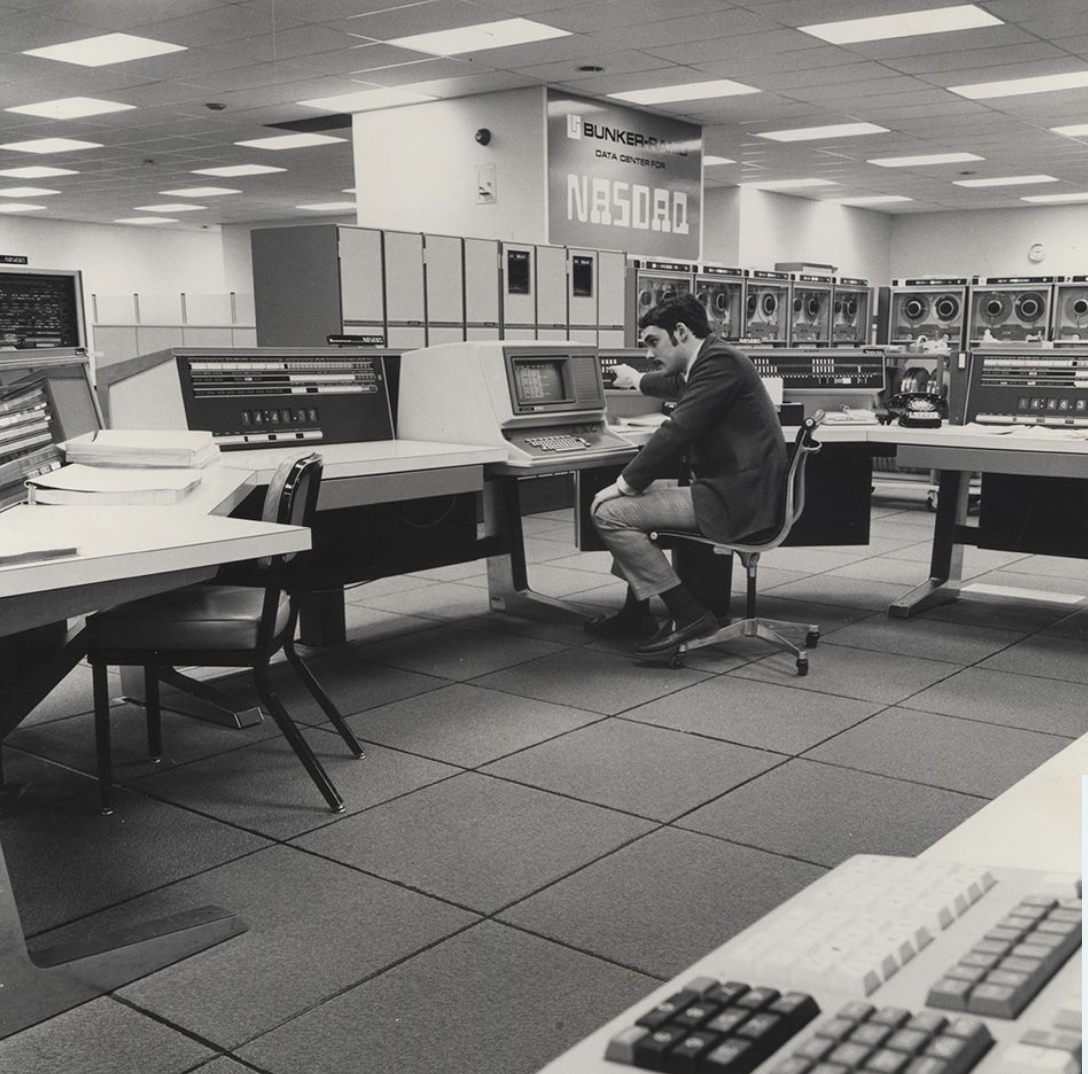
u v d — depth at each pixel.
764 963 0.60
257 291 7.38
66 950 1.86
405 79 8.84
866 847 2.40
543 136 9.11
